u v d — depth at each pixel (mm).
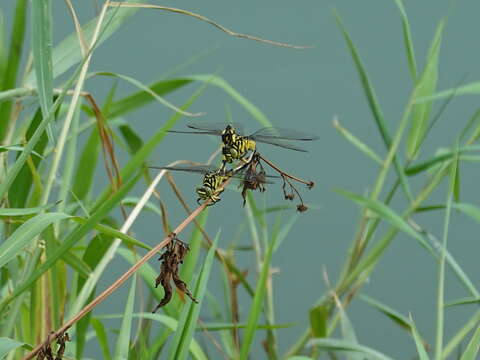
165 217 1041
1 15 1117
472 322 1138
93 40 948
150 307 1155
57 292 978
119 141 1188
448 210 978
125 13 996
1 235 1014
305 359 1025
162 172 996
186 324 920
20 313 1012
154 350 1017
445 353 1130
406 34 1247
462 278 1147
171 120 1059
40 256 977
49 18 907
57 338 836
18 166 882
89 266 1024
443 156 1232
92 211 1085
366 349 1029
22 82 1006
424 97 1229
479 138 1234
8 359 990
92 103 1023
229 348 1209
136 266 843
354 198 1193
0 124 1087
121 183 1044
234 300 1113
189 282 1035
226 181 874
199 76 1210
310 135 922
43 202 979
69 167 1058
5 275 1044
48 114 880
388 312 1215
